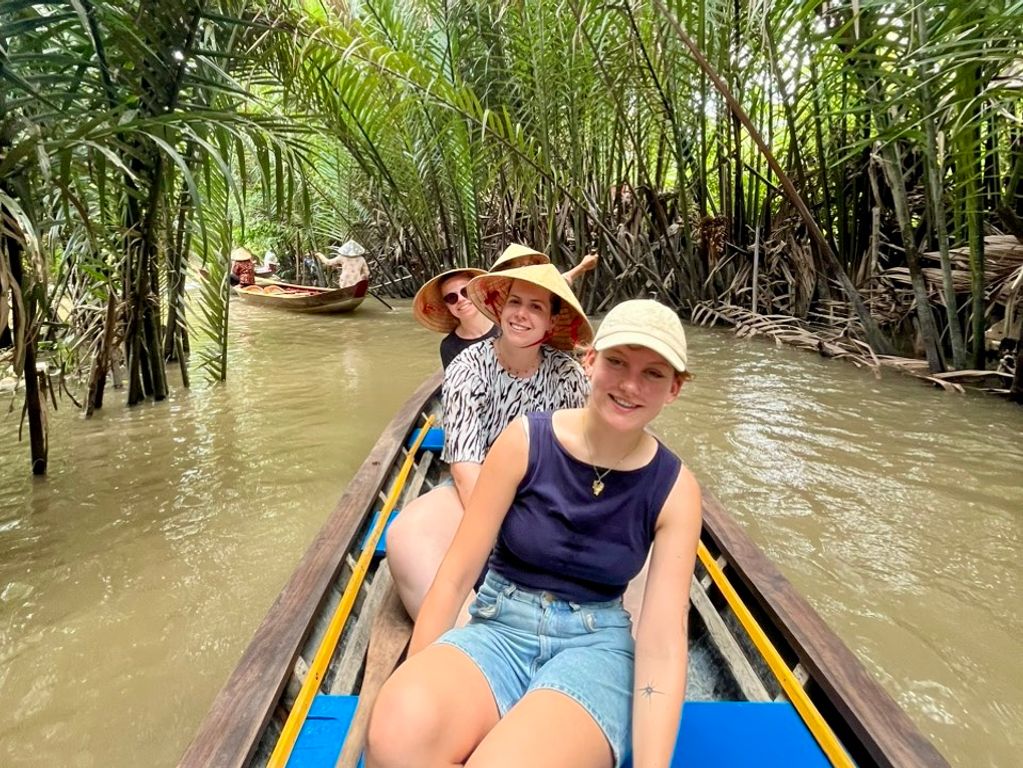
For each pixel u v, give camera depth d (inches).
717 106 323.3
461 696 50.1
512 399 86.2
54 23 125.0
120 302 196.7
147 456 167.9
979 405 205.6
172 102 151.6
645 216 363.3
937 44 155.5
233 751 53.0
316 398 219.8
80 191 130.1
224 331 239.3
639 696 51.6
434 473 133.5
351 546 88.5
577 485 55.2
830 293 309.1
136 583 113.7
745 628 72.9
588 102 315.9
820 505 139.6
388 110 284.8
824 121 291.9
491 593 59.7
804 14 173.0
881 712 57.1
